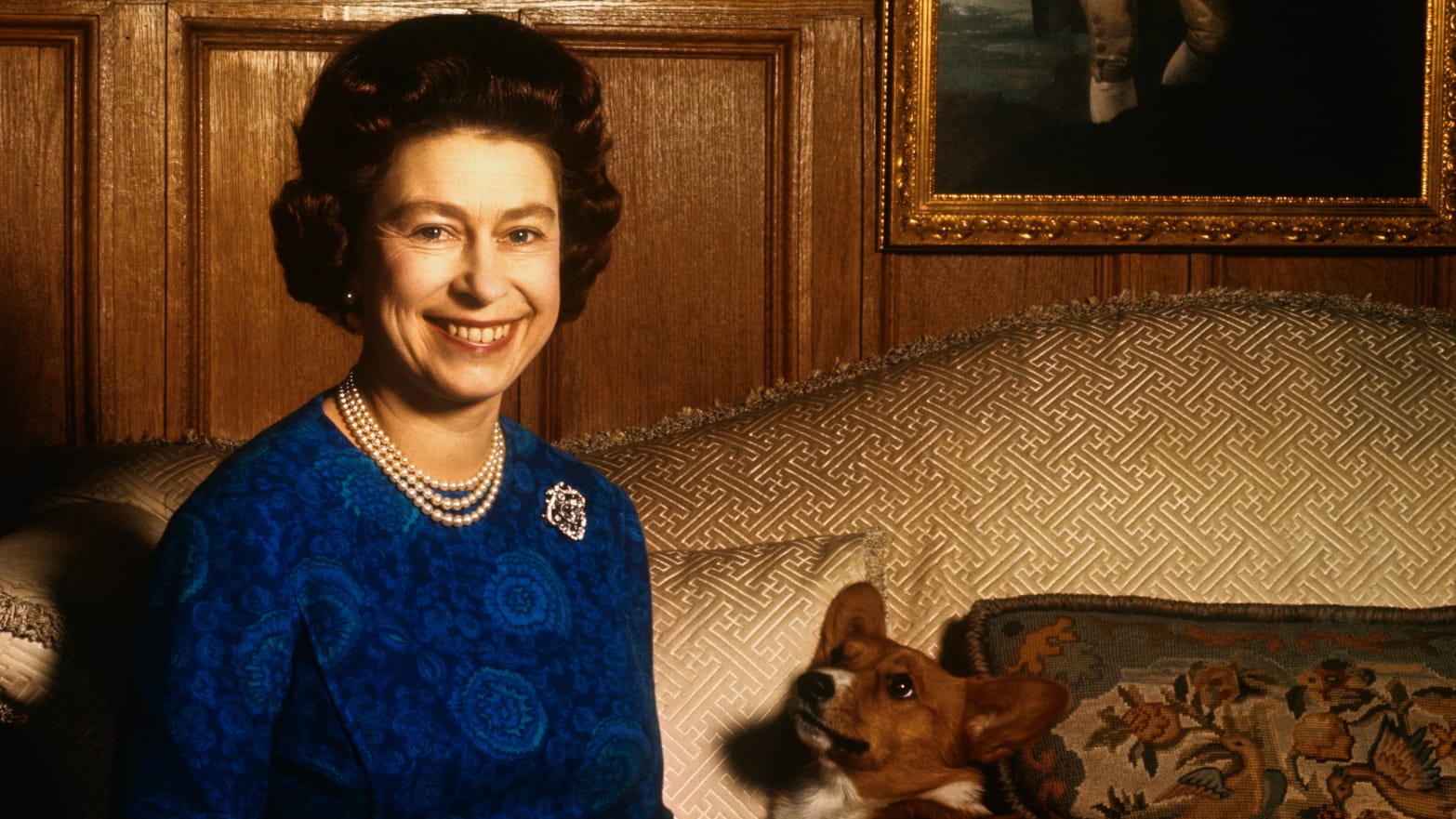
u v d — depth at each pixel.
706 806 1.78
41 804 1.53
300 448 1.22
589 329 2.56
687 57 2.54
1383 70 2.57
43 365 2.44
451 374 1.22
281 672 1.13
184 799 1.09
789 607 1.90
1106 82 2.53
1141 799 1.73
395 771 1.13
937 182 2.53
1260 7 2.54
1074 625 1.91
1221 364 2.32
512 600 1.27
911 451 2.23
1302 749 1.74
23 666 1.48
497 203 1.21
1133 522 2.14
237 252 2.48
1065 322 2.45
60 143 2.42
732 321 2.59
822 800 1.73
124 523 1.83
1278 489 2.18
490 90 1.20
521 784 1.21
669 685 1.83
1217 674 1.81
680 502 2.20
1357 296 2.67
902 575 2.12
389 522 1.23
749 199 2.57
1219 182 2.57
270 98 2.46
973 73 2.51
